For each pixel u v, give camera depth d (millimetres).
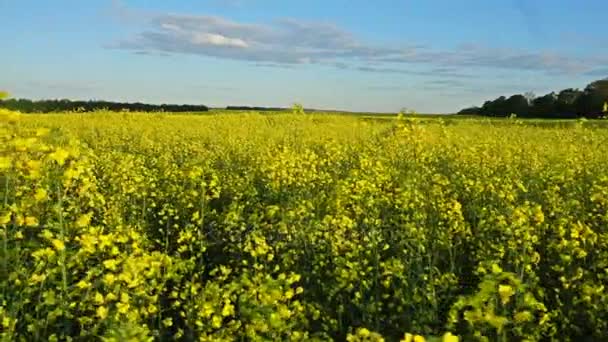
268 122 27141
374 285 6727
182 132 21938
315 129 22562
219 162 16000
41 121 25641
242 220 8891
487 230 8359
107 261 5102
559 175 11734
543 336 5762
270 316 4457
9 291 5289
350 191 9773
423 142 14922
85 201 8984
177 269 6188
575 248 6586
